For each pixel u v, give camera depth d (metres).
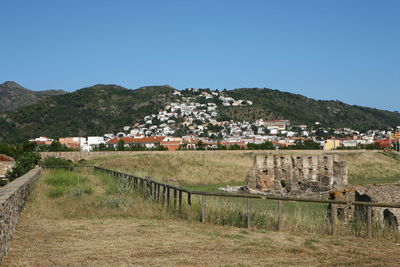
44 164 47.00
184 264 9.69
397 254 10.96
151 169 59.62
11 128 195.75
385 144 150.25
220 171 62.59
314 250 11.33
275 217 15.72
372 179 66.19
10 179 34.91
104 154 70.50
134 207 18.66
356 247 11.82
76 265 9.43
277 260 10.13
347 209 18.30
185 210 17.34
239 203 19.97
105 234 13.19
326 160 47.06
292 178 45.88
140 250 11.06
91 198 21.55
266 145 115.56
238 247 11.52
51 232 13.38
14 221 13.14
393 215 20.91
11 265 9.31
